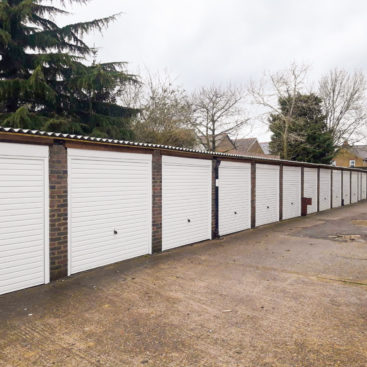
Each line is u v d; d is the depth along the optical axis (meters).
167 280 5.94
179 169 8.91
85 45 15.87
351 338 3.73
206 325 4.09
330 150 29.48
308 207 17.48
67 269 6.10
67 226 6.07
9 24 12.34
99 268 6.70
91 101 15.60
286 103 28.09
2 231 5.12
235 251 8.43
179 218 8.95
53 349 3.51
